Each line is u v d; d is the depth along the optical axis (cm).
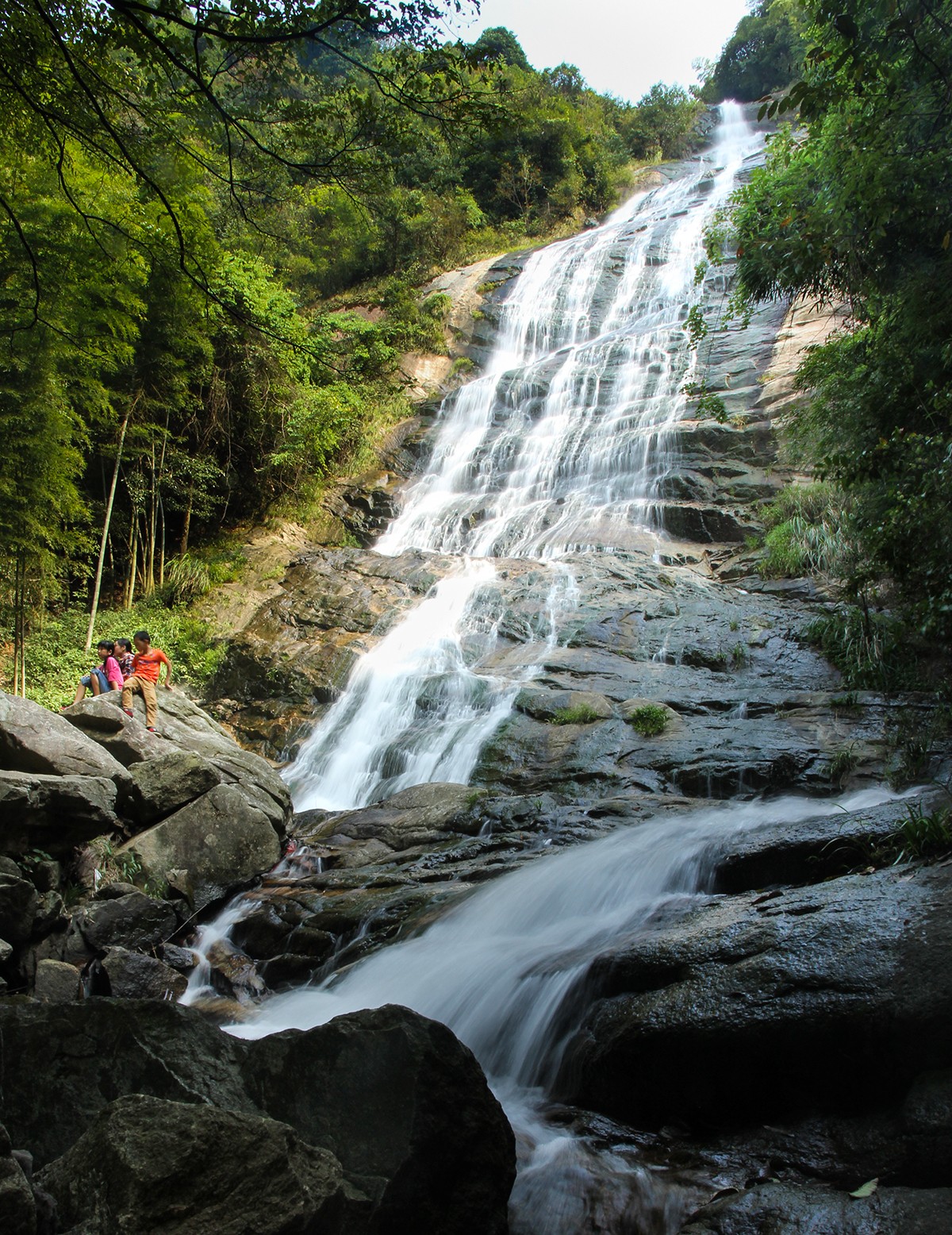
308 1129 380
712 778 1058
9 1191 271
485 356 3080
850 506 1587
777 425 2014
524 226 3969
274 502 2356
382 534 2309
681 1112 520
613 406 2456
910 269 950
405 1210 364
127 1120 307
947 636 1017
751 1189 421
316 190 810
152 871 981
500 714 1350
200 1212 296
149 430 1997
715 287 2847
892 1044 456
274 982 845
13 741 939
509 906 810
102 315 1248
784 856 716
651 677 1380
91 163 1016
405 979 732
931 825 632
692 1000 532
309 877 1037
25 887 786
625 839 891
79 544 1733
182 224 946
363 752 1419
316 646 1717
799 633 1400
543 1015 625
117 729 1108
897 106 804
